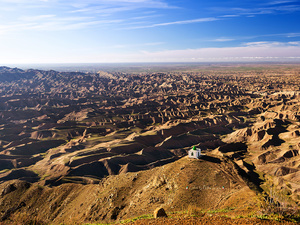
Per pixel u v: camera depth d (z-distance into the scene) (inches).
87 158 5561.0
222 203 1811.0
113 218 2347.4
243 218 892.0
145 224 982.4
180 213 1164.5
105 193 2787.9
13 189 3582.7
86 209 2704.2
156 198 2260.1
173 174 2456.9
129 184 2773.1
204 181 2258.9
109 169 5285.4
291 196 2723.9
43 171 5315.0
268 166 4532.5
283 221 816.3
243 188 1952.5
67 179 4687.5
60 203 3186.5
